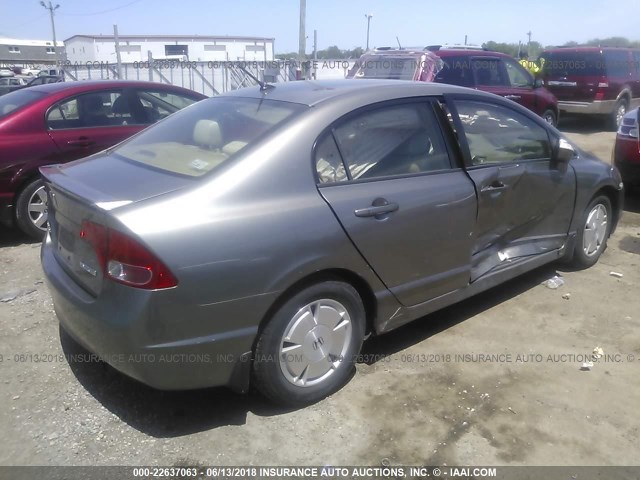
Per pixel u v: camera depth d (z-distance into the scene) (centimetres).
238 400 318
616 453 282
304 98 331
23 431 290
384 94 343
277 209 282
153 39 4209
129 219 254
